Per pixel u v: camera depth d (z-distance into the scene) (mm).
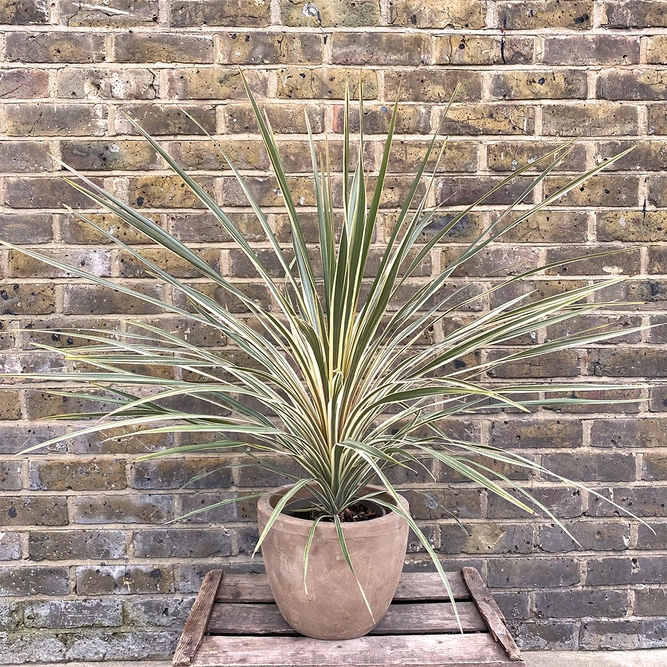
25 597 1364
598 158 1348
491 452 965
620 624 1401
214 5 1298
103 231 1012
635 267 1363
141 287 1344
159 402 1365
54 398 1350
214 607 1144
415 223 1059
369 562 958
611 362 1374
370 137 1334
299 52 1311
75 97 1305
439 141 1339
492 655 975
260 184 1335
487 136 1343
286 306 967
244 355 1355
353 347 934
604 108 1339
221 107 1318
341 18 1309
